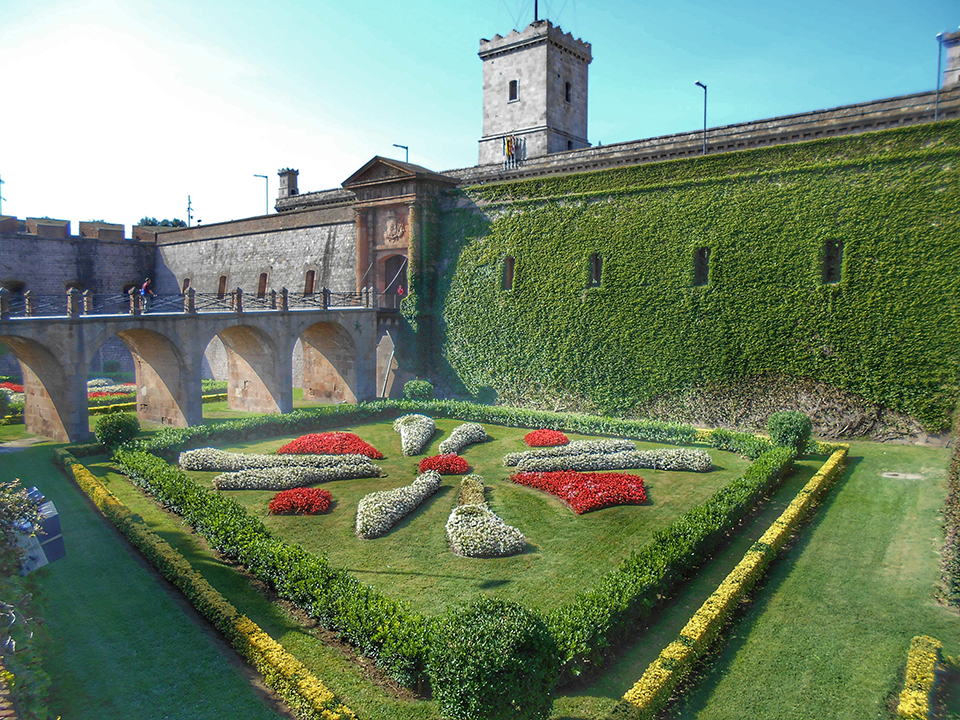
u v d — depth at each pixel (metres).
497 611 7.97
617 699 8.48
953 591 10.97
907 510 15.79
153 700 8.38
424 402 30.66
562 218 31.77
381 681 8.93
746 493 15.26
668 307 28.30
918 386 22.77
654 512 15.92
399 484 18.31
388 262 39.41
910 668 8.73
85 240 48.53
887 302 23.28
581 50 42.34
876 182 23.61
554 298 31.97
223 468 19.64
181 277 51.06
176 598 11.26
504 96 41.75
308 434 24.67
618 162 32.81
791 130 27.42
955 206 22.19
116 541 13.83
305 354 37.50
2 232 44.38
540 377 32.47
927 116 24.19
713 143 29.64
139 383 29.12
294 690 8.30
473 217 35.38
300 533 14.48
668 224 28.33
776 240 25.58
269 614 10.77
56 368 23.25
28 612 8.80
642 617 10.42
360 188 38.19
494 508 16.17
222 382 41.69
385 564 12.75
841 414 24.19
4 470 19.77
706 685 8.79
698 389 27.50
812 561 12.85
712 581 12.11
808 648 9.70
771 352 25.62
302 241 43.12
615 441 22.52
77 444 22.75
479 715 7.25
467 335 35.41
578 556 13.13
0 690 6.58
